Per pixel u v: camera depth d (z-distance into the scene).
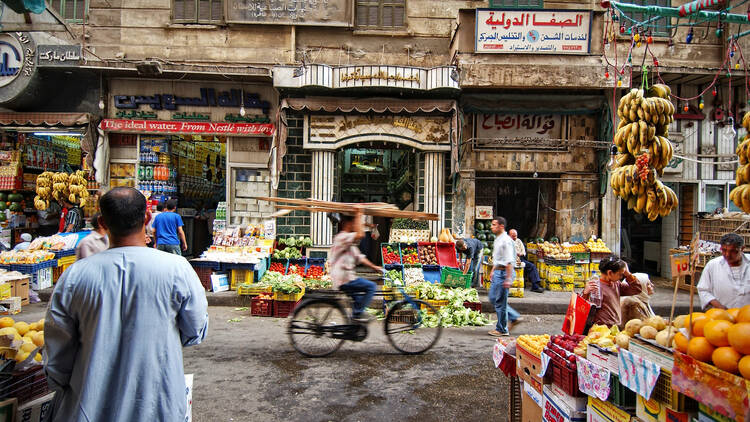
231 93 11.49
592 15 10.38
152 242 9.09
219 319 7.96
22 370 2.64
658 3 11.29
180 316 2.27
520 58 10.49
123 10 11.48
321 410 4.35
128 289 2.12
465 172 11.45
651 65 10.49
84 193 11.25
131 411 2.05
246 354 6.02
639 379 2.43
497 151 11.53
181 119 11.48
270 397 4.63
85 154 11.02
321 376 5.25
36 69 10.53
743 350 1.97
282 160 11.38
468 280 8.95
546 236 12.04
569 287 10.30
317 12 11.48
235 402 4.50
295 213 11.44
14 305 7.74
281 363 5.68
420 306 6.48
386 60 11.75
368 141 11.10
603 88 10.73
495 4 11.70
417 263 9.96
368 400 4.59
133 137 11.49
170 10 11.49
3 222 11.50
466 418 4.23
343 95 10.97
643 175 3.85
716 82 11.50
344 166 15.16
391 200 14.76
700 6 4.41
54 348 2.08
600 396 2.67
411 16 11.75
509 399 3.88
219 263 9.56
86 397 2.00
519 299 9.24
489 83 10.40
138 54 11.49
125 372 2.06
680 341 2.31
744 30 11.07
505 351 3.89
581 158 11.52
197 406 4.39
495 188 12.17
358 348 6.38
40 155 12.67
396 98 10.81
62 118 10.87
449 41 11.74
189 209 13.32
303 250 11.16
